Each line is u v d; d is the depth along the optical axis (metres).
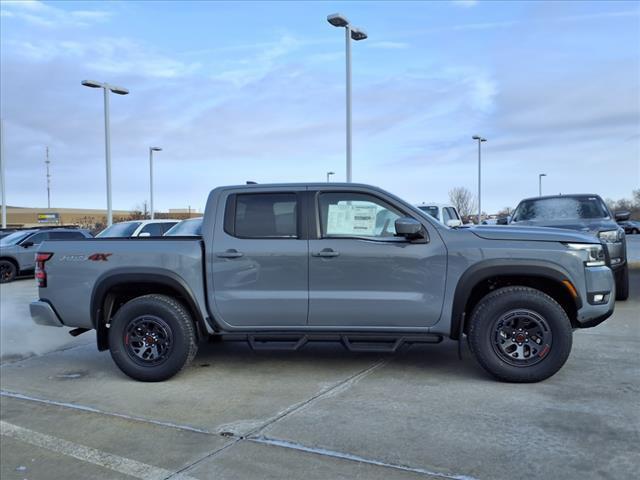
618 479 3.28
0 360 6.80
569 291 5.04
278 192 5.55
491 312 5.05
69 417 4.69
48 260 5.86
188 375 5.78
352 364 6.00
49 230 18.75
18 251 17.62
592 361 5.79
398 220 5.11
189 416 4.58
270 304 5.40
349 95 18.39
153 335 5.57
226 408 4.73
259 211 5.55
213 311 5.52
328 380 5.43
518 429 4.04
